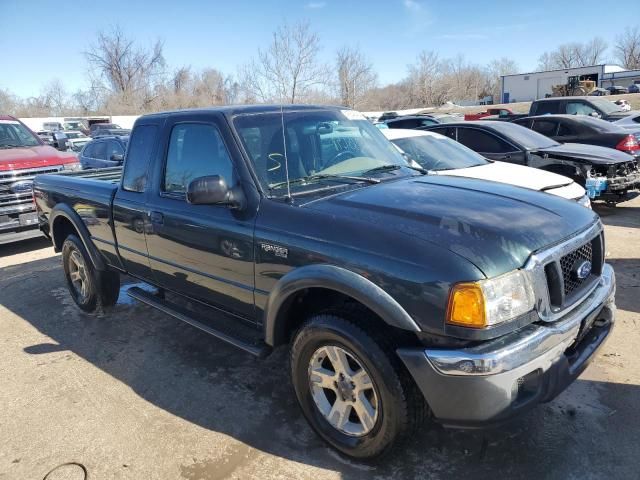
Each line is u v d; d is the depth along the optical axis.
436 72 67.00
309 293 3.13
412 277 2.48
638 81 59.78
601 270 3.13
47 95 59.75
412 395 2.64
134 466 3.02
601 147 8.87
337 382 2.91
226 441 3.20
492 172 6.55
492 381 2.36
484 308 2.37
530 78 64.44
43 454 3.17
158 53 56.44
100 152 11.72
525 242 2.59
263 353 3.27
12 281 6.67
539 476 2.78
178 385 3.89
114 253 4.65
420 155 7.01
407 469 2.87
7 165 7.98
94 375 4.11
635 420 3.18
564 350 2.63
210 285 3.60
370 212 2.88
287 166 3.44
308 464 2.96
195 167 3.70
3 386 4.01
